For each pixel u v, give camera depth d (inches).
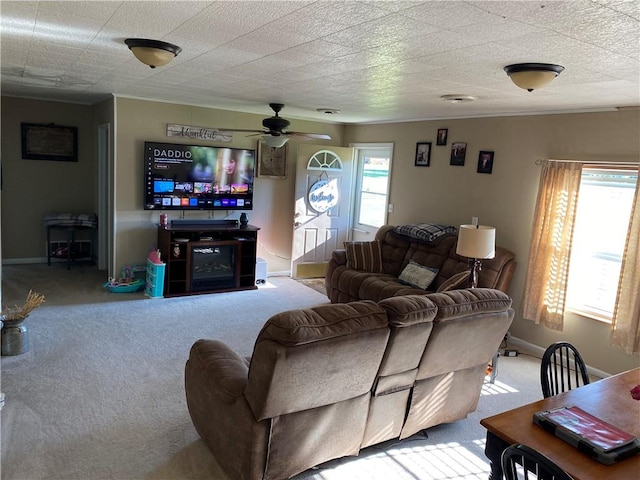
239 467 96.2
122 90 209.2
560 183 177.3
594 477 66.6
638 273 154.8
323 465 111.0
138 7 85.2
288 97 195.3
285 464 97.6
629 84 125.3
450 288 181.6
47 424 119.1
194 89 190.9
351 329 93.0
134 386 141.3
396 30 89.2
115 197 232.2
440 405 121.8
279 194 279.3
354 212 300.7
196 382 108.3
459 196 223.1
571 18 75.7
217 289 245.1
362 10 78.5
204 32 99.6
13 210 269.4
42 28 105.0
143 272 238.7
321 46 105.3
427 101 180.5
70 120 274.8
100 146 261.0
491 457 80.7
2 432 114.3
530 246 188.2
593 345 173.2
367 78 140.9
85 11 89.7
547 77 110.8
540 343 189.2
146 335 181.2
